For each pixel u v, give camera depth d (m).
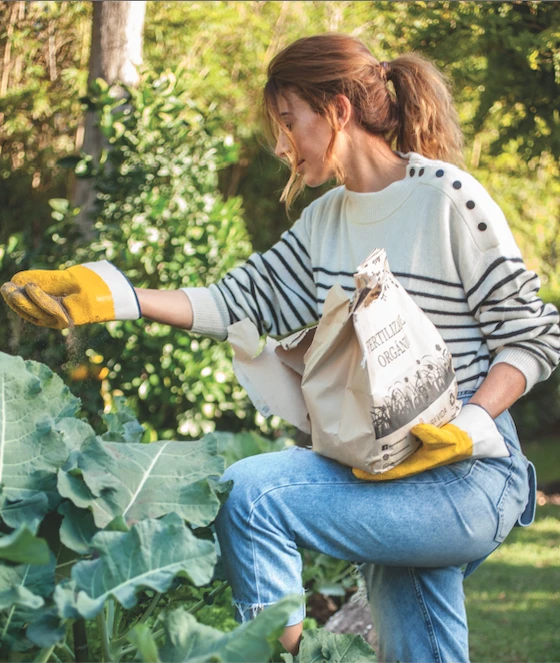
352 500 1.61
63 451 1.52
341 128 1.78
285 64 1.79
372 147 1.83
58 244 4.24
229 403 4.51
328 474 1.64
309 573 3.67
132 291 1.83
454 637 1.83
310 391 1.63
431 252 1.72
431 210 1.71
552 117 4.43
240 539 1.61
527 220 8.63
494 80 4.43
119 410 1.89
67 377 3.94
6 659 1.41
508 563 5.36
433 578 1.83
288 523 1.61
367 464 1.55
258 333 1.86
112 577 1.31
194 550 1.34
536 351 1.67
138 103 4.38
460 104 5.27
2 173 7.63
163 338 4.14
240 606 1.62
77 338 3.95
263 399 1.81
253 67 8.38
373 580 1.93
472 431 1.59
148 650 1.20
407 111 1.87
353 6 7.96
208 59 8.26
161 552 1.34
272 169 8.20
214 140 4.55
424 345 1.59
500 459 1.71
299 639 1.63
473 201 1.69
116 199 4.31
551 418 9.52
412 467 1.57
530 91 4.39
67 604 1.23
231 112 8.23
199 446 1.64
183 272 4.25
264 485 1.62
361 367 1.51
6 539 1.17
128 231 4.16
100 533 1.33
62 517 1.51
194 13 8.16
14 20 7.62
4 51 7.79
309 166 1.83
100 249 4.12
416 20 4.96
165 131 4.39
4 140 7.87
